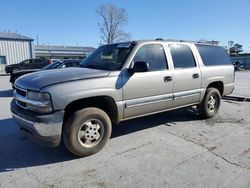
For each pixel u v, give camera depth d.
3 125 5.69
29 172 3.51
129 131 5.16
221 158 3.90
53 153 4.12
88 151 3.94
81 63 5.13
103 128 4.07
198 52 5.70
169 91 4.92
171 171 3.50
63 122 3.78
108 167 3.63
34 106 3.60
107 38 56.19
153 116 6.25
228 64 6.48
